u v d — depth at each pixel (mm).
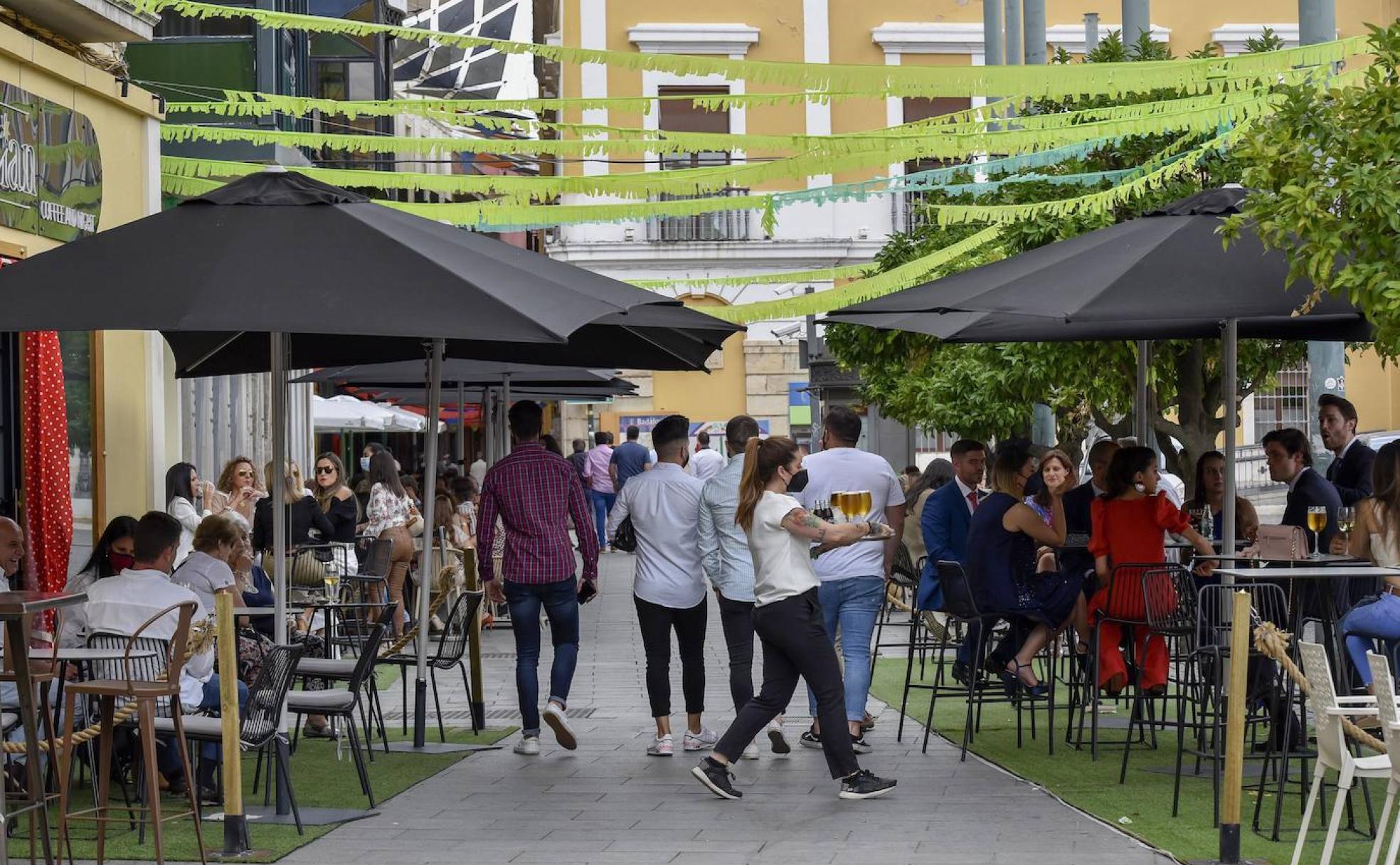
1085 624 12578
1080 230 15375
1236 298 9898
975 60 41812
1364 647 9953
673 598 12031
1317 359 15391
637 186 14328
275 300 8516
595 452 36719
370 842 9109
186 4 13148
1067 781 10758
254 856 8641
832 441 11969
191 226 9156
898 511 11891
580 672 17609
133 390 15086
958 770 11258
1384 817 7578
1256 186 9891
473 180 14578
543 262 10328
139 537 9578
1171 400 17703
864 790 10188
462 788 10789
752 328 42250
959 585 11672
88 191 14078
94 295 8609
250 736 9062
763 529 10219
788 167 14039
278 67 20375
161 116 15438
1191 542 11773
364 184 14656
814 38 41188
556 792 10656
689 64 12781
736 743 10281
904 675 16922
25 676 7980
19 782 9961
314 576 16047
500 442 28609
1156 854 8570
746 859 8609
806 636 10172
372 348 12953
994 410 21234
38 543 12773
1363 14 38250
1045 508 13523
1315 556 10523
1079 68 12477
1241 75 12469
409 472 42062
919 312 11016
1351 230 9273
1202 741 10898
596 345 12797
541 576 11961
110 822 8594
